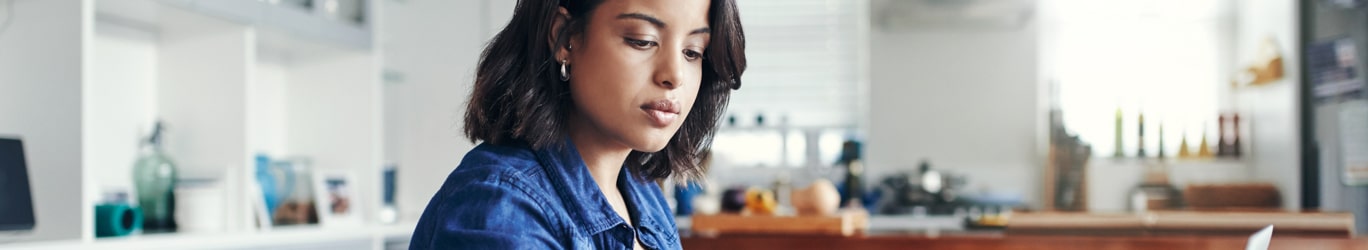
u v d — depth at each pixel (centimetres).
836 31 599
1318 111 467
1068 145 553
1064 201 550
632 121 94
